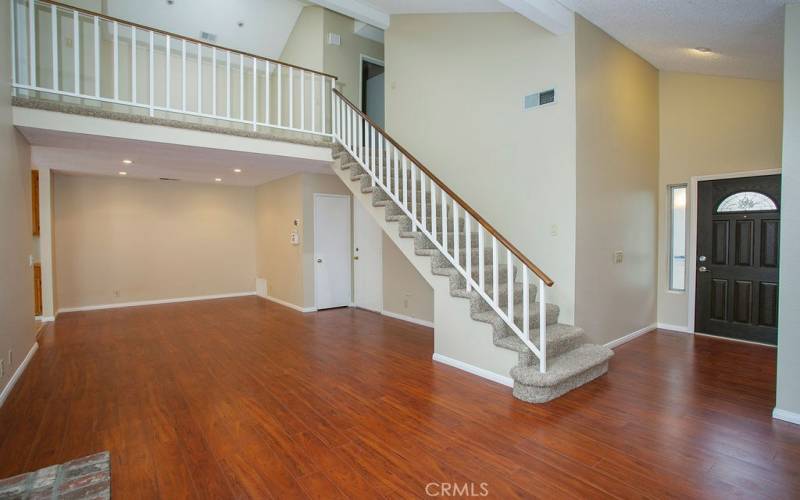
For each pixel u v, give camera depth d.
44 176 5.88
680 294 5.10
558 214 3.92
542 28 4.01
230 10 6.32
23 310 3.84
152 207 7.40
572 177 3.81
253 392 3.30
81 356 4.25
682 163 4.99
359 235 7.00
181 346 4.63
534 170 4.11
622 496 2.00
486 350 3.56
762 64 3.97
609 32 4.11
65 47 5.61
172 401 3.13
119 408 3.01
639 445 2.46
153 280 7.43
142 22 6.16
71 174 6.65
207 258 7.98
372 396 3.21
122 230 7.14
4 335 3.22
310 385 3.44
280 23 6.80
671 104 5.05
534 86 4.09
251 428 2.70
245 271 8.40
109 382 3.52
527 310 3.20
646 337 4.83
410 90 5.42
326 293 6.90
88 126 3.71
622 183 4.46
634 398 3.13
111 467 2.26
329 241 6.93
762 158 4.43
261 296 8.21
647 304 5.04
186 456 2.37
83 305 6.83
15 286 3.54
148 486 2.09
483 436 2.58
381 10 5.46
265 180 7.60
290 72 4.92
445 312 3.92
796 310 2.70
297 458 2.35
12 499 1.97
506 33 4.34
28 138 3.86
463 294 3.69
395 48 5.61
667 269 5.23
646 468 2.23
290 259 7.03
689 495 2.00
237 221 8.30
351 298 7.20
